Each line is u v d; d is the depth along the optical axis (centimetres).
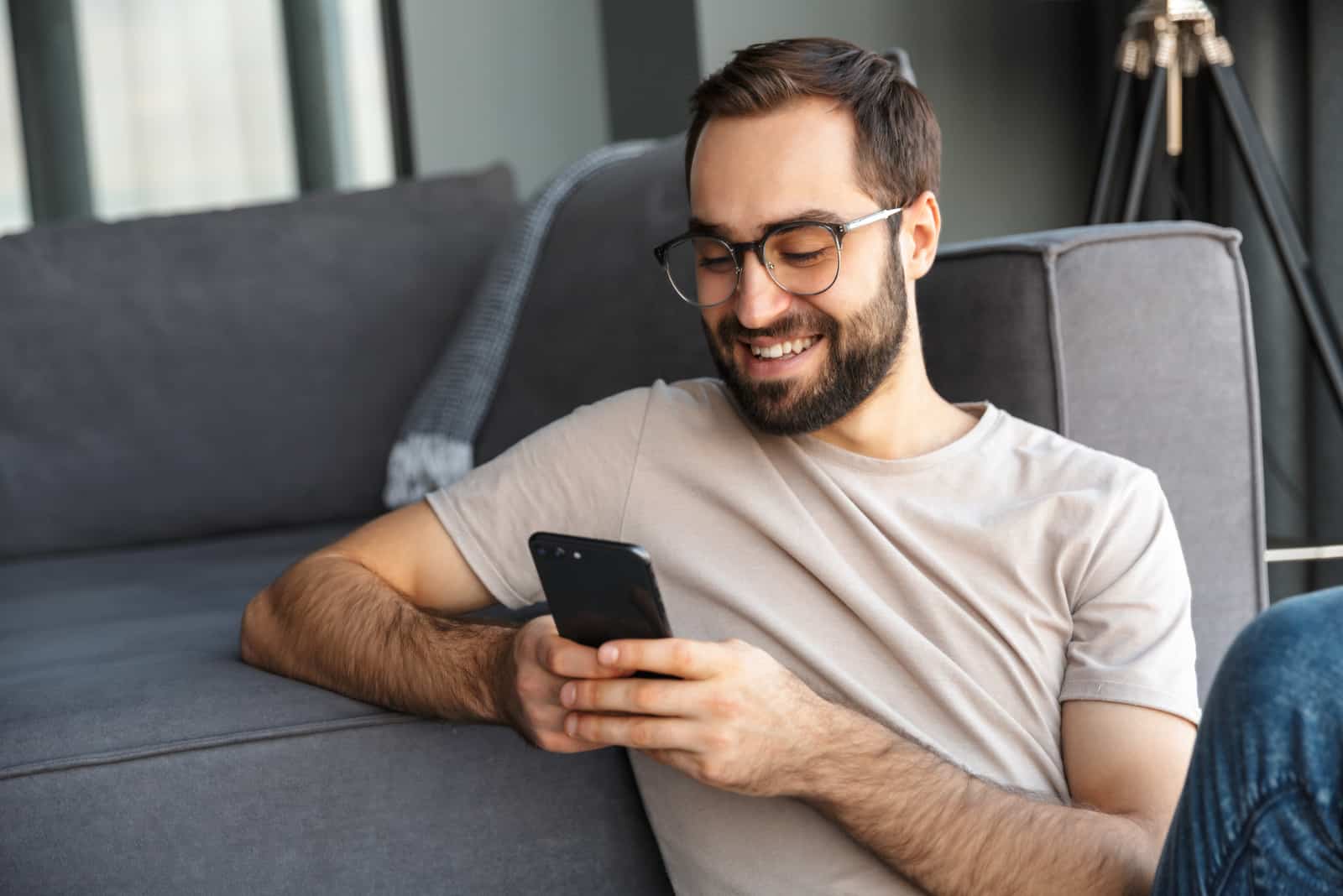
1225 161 261
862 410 119
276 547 199
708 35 300
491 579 122
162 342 214
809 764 100
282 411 213
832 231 111
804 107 113
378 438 213
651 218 177
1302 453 256
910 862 101
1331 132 243
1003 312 138
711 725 97
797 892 108
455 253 219
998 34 302
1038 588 113
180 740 114
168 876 113
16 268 217
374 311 216
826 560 114
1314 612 82
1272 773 81
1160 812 102
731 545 117
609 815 124
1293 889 83
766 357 115
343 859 117
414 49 381
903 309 119
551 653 100
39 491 211
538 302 191
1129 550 112
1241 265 146
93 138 405
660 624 95
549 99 380
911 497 117
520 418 189
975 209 303
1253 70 256
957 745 109
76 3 402
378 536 126
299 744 116
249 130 407
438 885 119
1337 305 245
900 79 120
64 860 111
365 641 116
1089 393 138
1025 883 98
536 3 378
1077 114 308
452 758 119
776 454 120
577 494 122
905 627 112
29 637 154
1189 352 143
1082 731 108
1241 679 83
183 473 212
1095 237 139
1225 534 145
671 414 123
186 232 221
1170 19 228
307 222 221
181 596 171
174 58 405
